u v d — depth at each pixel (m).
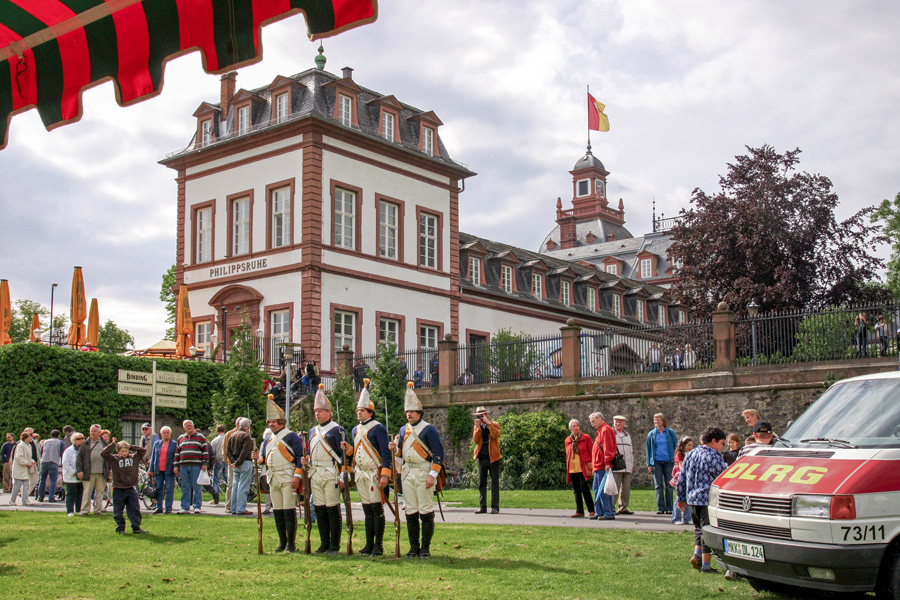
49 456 22.53
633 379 25.30
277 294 36.31
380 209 38.84
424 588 8.80
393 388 30.19
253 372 27.52
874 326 21.84
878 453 7.95
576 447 16.44
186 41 4.55
